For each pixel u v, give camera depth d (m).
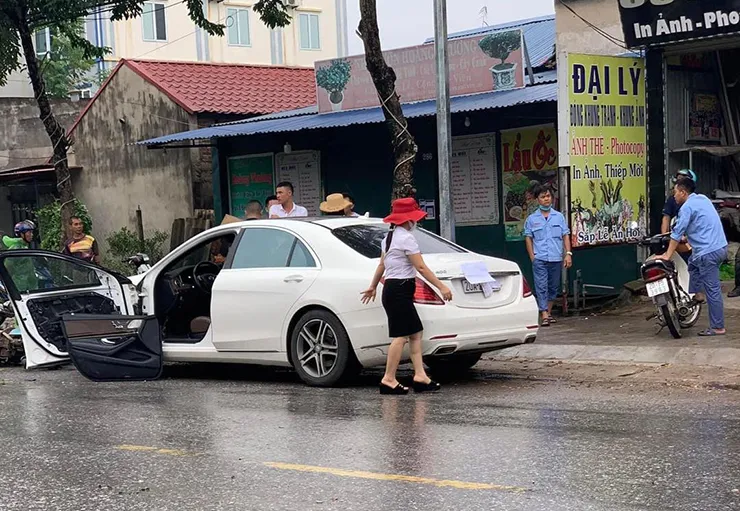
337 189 18.55
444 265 8.86
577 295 13.81
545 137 15.32
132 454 6.80
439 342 8.73
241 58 47.75
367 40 12.62
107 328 10.71
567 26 16.39
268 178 19.66
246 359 9.83
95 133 23.75
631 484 5.50
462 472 5.91
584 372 9.61
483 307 8.97
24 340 11.12
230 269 9.98
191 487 5.88
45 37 38.22
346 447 6.72
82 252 14.97
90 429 7.76
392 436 7.00
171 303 10.72
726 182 15.29
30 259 11.29
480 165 16.19
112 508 5.53
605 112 13.43
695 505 5.08
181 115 21.58
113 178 23.38
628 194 13.71
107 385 10.19
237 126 18.33
